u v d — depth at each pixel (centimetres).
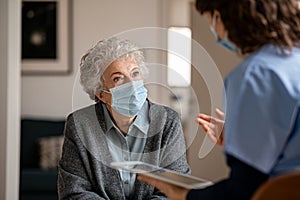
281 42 135
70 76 530
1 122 326
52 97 533
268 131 127
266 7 133
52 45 527
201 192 138
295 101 128
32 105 534
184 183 148
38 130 506
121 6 524
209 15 143
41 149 488
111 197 188
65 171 190
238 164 130
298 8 137
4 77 324
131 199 192
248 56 139
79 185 187
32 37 527
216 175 470
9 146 327
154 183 158
